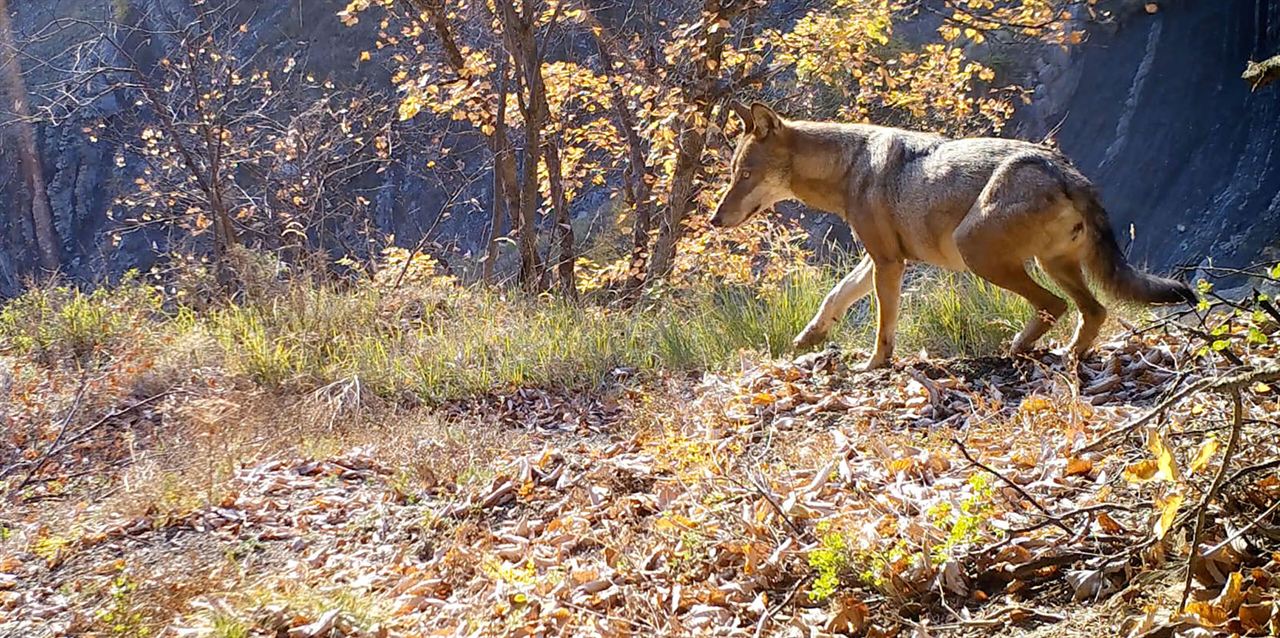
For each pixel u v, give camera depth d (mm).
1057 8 20891
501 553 7109
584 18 18297
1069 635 4730
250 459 9375
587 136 19047
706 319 12250
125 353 12758
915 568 5469
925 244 8883
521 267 17891
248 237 24391
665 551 6535
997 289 10367
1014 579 5316
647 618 5875
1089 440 6512
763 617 5570
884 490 6562
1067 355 8578
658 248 17453
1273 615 4172
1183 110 31344
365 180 38969
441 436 9680
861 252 13297
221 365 12438
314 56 38562
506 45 17656
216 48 26844
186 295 16141
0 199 43969
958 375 8805
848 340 11156
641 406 10000
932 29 30047
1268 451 5312
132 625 6133
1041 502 5898
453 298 14789
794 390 9070
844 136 9547
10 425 10969
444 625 6207
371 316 14125
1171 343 8398
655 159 17312
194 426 9461
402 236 37719
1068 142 32625
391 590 6781
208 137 21922
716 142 17969
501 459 8984
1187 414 6426
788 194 9891
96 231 43281
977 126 20828
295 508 8328
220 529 8008
